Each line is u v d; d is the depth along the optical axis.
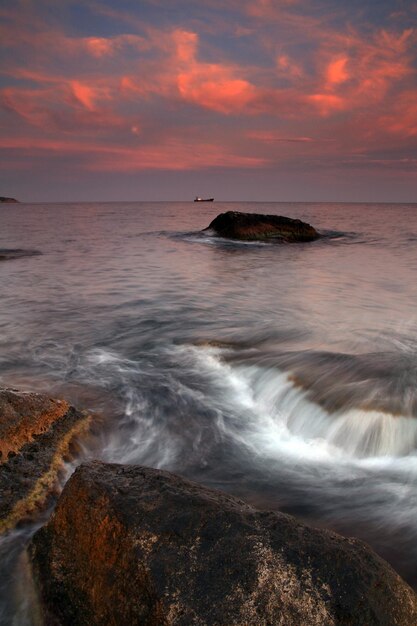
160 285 17.42
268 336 10.42
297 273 20.48
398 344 9.65
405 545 4.34
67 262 23.27
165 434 6.41
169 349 9.81
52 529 3.62
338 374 7.52
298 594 2.77
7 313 12.97
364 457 5.85
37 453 5.13
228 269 21.61
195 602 2.70
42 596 3.26
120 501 3.36
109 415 6.71
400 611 2.84
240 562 2.92
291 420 6.72
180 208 145.00
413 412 6.11
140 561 2.93
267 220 33.69
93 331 11.23
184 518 3.21
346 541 3.22
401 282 18.03
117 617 2.83
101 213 98.69
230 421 6.81
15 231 44.91
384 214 89.06
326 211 107.25
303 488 5.25
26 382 7.88
